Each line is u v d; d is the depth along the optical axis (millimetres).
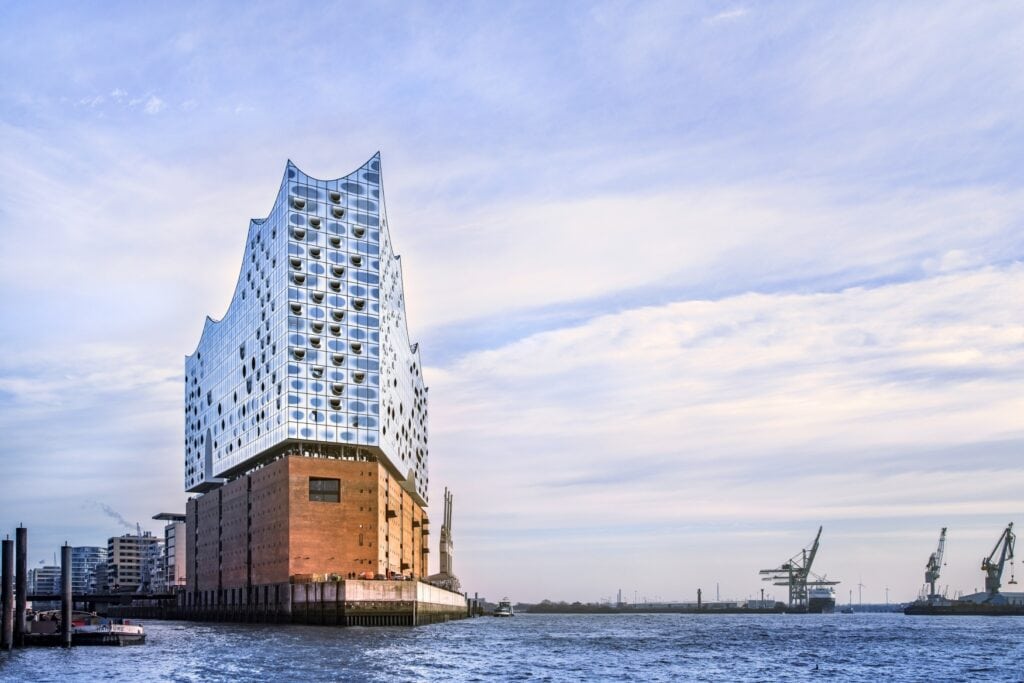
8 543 81625
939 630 166875
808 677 75125
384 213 161250
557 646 108688
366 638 107875
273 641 101125
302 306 148750
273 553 146125
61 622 88375
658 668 81250
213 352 188125
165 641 101438
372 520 145500
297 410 145375
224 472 174750
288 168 152125
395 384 167375
